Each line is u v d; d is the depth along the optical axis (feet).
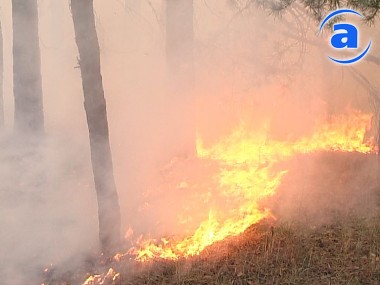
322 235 23.36
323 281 20.12
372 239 22.72
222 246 22.94
